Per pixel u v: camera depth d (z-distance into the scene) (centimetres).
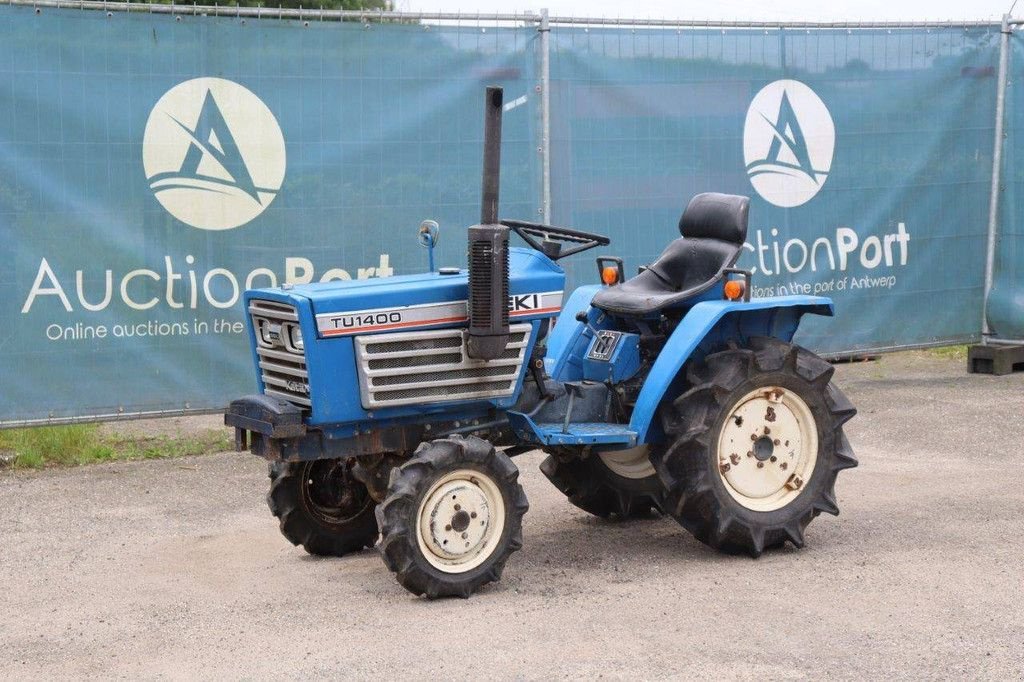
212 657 494
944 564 589
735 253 644
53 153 819
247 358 870
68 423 830
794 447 627
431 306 575
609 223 955
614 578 587
